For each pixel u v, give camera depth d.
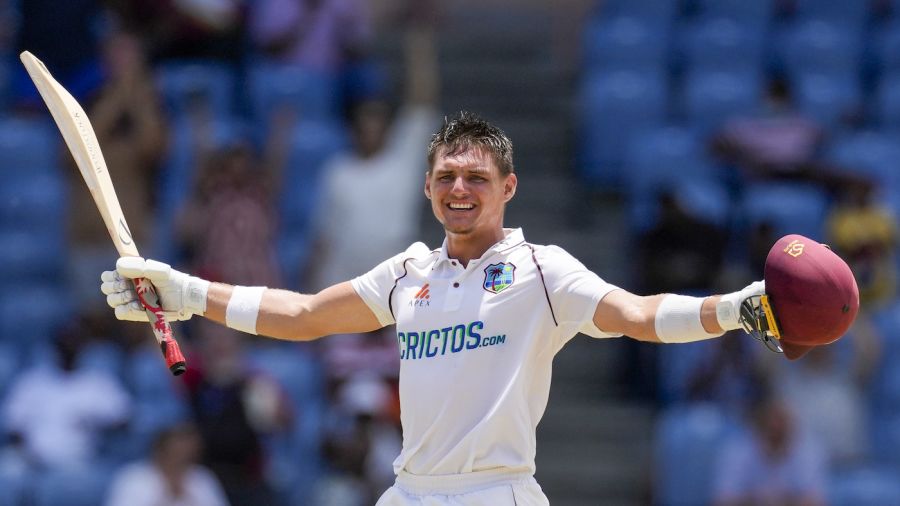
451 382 17.23
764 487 37.44
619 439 41.72
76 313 44.06
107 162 45.41
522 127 51.38
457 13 57.12
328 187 44.25
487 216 17.53
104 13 50.78
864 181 44.53
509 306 17.31
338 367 39.62
